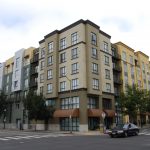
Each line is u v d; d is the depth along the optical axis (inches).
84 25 1808.6
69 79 1772.9
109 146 621.9
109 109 1879.9
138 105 1781.5
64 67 1847.9
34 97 1780.3
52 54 1951.3
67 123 1742.1
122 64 2218.3
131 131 1021.2
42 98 1796.3
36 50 2321.6
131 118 1993.1
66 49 1861.5
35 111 1743.4
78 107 1668.3
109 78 1956.2
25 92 2335.1
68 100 1761.8
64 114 1675.7
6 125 2501.2
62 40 1930.4
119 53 2239.2
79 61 1721.2
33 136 1060.5
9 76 2699.3
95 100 1765.5
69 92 1748.3
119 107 1856.5
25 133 1328.7
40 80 2095.2
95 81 1744.6
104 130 1397.6
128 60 2343.8
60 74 1871.3
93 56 1776.6
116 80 2127.2
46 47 2031.3
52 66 1921.8
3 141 816.9
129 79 2278.5
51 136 1064.8
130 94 1797.5
